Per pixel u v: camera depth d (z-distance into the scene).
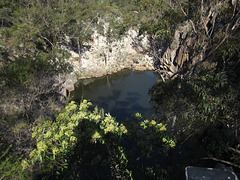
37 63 9.51
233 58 6.73
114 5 37.69
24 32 17.78
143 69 27.67
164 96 9.73
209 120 6.31
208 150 7.70
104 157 6.86
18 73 7.95
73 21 24.12
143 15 10.83
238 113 5.06
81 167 6.45
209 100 5.29
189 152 9.01
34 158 5.17
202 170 3.29
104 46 30.77
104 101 18.66
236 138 5.99
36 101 10.16
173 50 20.16
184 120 7.53
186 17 8.54
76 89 22.00
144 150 6.67
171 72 20.02
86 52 28.61
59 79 14.25
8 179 5.05
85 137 6.10
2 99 7.71
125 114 15.64
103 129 6.54
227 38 6.50
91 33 28.58
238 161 5.91
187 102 6.63
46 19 21.50
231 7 7.86
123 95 20.02
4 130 7.24
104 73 26.42
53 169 5.63
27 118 8.27
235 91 4.75
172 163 8.05
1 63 13.18
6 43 16.30
